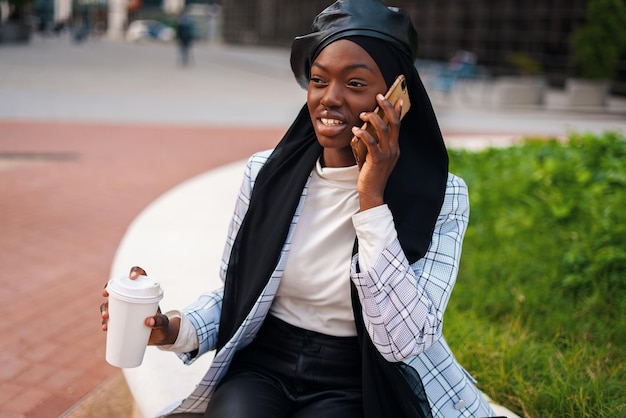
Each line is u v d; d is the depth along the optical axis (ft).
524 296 12.78
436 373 5.98
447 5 97.71
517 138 35.14
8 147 29.86
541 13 81.82
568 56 79.15
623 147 22.25
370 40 5.42
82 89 53.36
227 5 199.00
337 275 5.84
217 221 17.61
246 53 139.74
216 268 13.84
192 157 30.53
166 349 6.05
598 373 9.96
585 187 18.70
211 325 6.29
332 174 5.85
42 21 158.10
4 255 16.66
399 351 5.25
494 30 89.45
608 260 13.84
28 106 42.34
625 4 62.64
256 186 6.25
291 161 6.14
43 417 9.88
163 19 242.78
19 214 20.17
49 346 12.14
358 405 5.92
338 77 5.48
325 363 6.05
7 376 11.00
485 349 10.56
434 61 101.71
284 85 69.41
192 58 105.91
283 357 6.19
